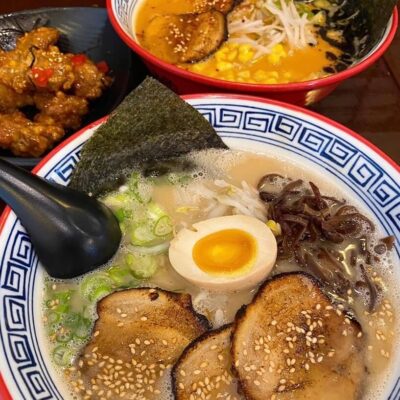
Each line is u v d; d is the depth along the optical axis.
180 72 0.37
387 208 0.32
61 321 0.29
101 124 0.32
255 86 0.36
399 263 0.31
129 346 0.28
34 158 0.39
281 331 0.29
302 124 0.35
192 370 0.27
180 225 0.33
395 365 0.28
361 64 0.38
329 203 0.33
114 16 0.41
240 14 0.47
